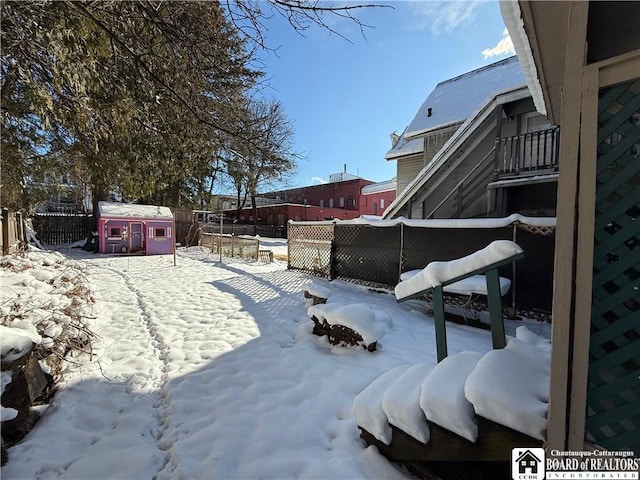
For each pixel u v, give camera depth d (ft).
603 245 3.97
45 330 8.41
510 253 5.90
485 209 23.84
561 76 7.89
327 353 10.96
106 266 31.40
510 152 21.45
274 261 36.52
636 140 3.76
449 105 31.12
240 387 8.64
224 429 6.86
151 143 13.41
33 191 30.76
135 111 10.55
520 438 4.42
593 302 4.02
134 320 14.43
